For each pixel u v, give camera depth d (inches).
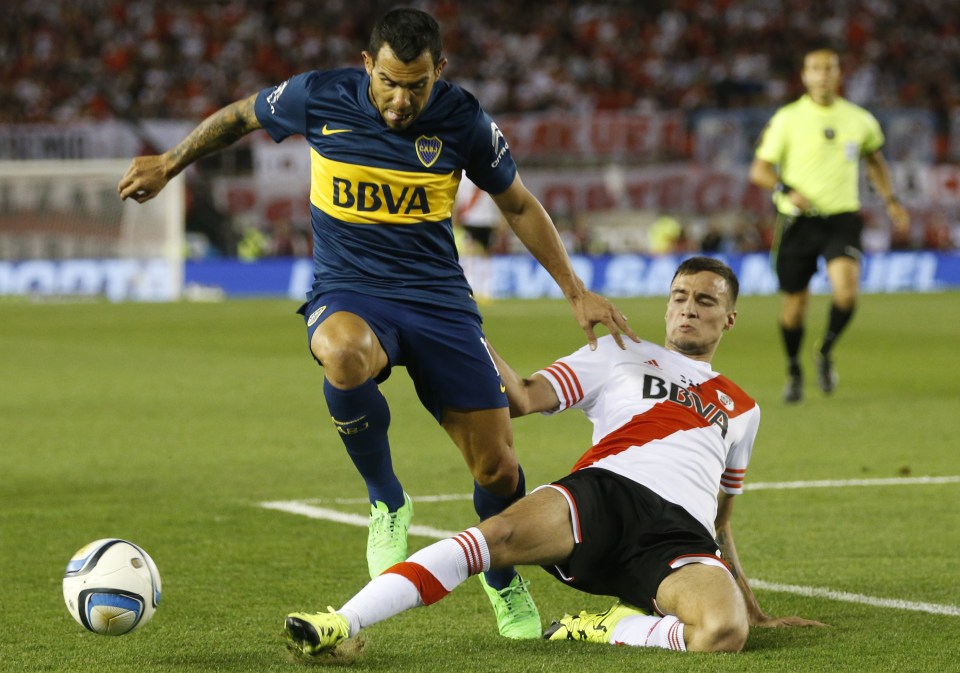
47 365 2102.6
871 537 903.7
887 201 1711.4
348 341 650.2
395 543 683.4
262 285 3973.9
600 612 679.7
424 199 681.6
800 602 720.3
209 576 781.9
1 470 1178.0
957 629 653.3
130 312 3243.1
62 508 1002.1
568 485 627.2
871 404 1642.5
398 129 670.5
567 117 4224.9
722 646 592.1
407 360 691.4
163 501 1033.5
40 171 3752.5
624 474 642.2
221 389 1804.9
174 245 3782.0
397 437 1392.7
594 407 692.7
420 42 633.6
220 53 5206.7
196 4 5403.5
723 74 5418.3
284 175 4050.2
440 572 575.5
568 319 2989.7
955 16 5777.6
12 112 4862.2
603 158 4146.2
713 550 627.5
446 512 1000.2
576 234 4114.2
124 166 3786.9
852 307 1641.2
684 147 4185.5
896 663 583.5
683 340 690.8
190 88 5009.8
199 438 1373.0
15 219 3750.0
